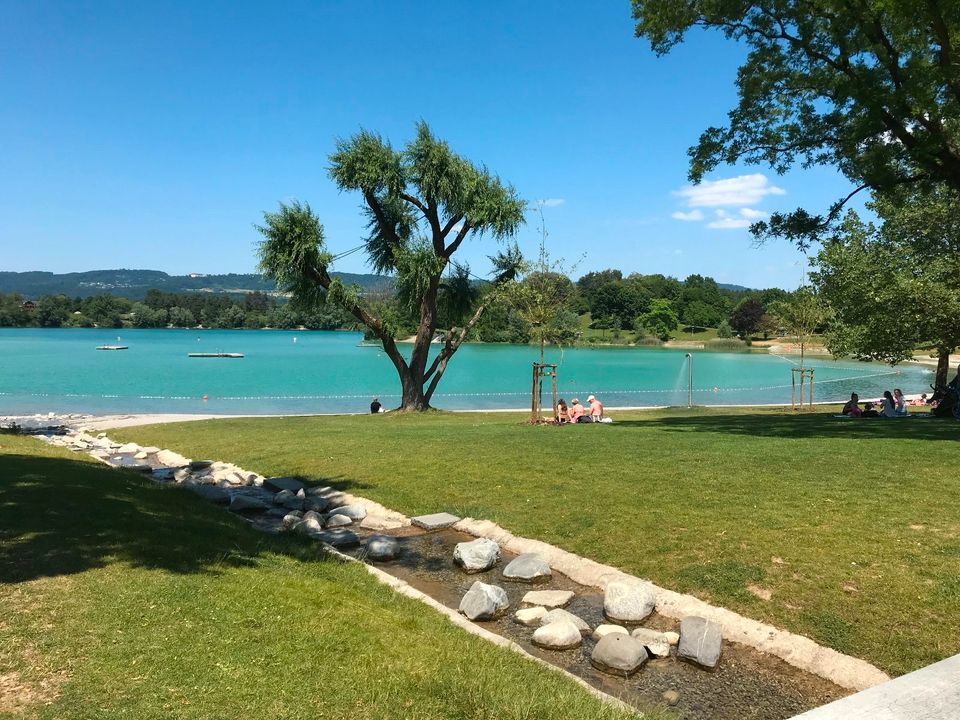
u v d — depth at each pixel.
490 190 26.45
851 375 58.47
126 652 4.09
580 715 3.88
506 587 6.96
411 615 5.70
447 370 60.09
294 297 27.03
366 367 60.38
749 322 120.25
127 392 39.47
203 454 15.19
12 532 6.23
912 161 15.11
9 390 39.62
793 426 16.73
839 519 7.40
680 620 5.89
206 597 5.12
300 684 3.94
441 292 29.44
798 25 15.26
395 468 12.16
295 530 8.55
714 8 15.56
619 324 138.62
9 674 3.72
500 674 4.42
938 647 4.86
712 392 43.94
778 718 4.37
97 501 7.80
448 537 8.71
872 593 5.68
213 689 3.77
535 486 10.14
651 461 11.20
